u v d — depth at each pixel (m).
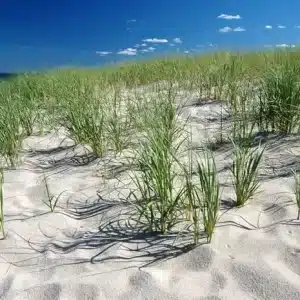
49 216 3.04
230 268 2.26
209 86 6.23
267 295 2.05
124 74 8.02
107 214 3.00
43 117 5.57
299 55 6.17
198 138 4.34
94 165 4.02
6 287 2.27
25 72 7.88
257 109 4.64
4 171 4.08
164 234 2.65
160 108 4.69
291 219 2.67
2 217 2.81
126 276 2.27
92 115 4.42
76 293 2.17
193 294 2.09
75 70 8.32
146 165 3.16
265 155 3.68
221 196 3.04
